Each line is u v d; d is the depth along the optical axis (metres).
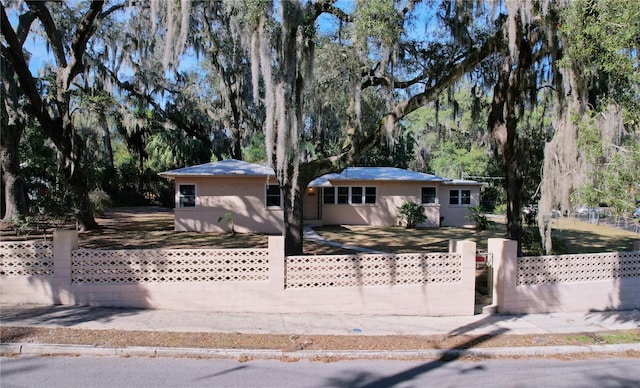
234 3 8.20
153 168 32.22
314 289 7.41
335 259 7.50
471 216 21.17
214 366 5.18
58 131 15.34
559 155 8.61
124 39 18.08
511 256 7.92
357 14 9.09
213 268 7.34
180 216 17.39
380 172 22.47
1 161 17.09
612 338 6.57
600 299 8.33
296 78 8.68
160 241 14.51
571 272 8.27
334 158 10.43
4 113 15.40
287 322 6.87
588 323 7.44
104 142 31.39
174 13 9.32
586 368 5.51
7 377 4.68
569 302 8.18
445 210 22.75
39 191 16.50
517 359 5.80
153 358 5.35
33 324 6.16
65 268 7.14
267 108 8.19
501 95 11.02
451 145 34.94
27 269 7.20
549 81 11.62
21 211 17.02
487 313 7.89
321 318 7.18
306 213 21.44
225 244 14.15
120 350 5.39
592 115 7.38
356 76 10.51
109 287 7.15
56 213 15.62
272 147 8.27
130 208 29.45
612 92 7.59
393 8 9.21
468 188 22.94
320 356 5.58
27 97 15.45
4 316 6.47
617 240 17.94
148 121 26.73
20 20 14.48
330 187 21.39
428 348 5.91
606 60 6.56
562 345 6.19
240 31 8.81
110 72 19.11
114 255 7.21
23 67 13.92
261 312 7.32
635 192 5.91
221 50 16.47
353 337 6.29
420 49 12.17
